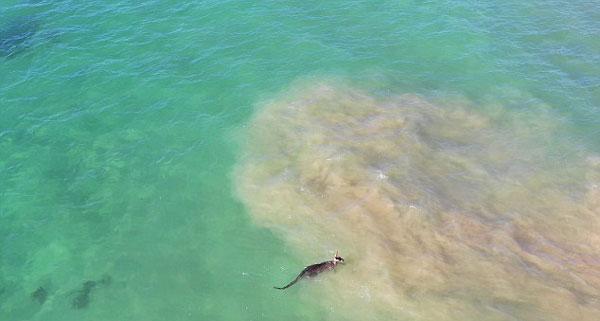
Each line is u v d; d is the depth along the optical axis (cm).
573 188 2438
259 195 2455
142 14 3775
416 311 1914
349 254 2144
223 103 3042
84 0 3941
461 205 2344
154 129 2858
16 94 3066
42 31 3591
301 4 3906
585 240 2186
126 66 3294
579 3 3903
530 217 2289
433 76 3225
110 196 2470
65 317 1956
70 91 3097
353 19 3744
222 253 2200
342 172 2511
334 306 1961
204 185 2531
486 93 3078
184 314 1964
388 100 3017
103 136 2805
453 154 2630
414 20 3722
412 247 2152
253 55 3403
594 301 1923
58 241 2262
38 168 2609
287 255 2178
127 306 1994
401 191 2397
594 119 2866
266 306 1981
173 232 2300
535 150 2667
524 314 1884
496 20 3709
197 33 3588
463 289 1983
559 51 3391
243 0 3938
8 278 2109
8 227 2319
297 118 2905
